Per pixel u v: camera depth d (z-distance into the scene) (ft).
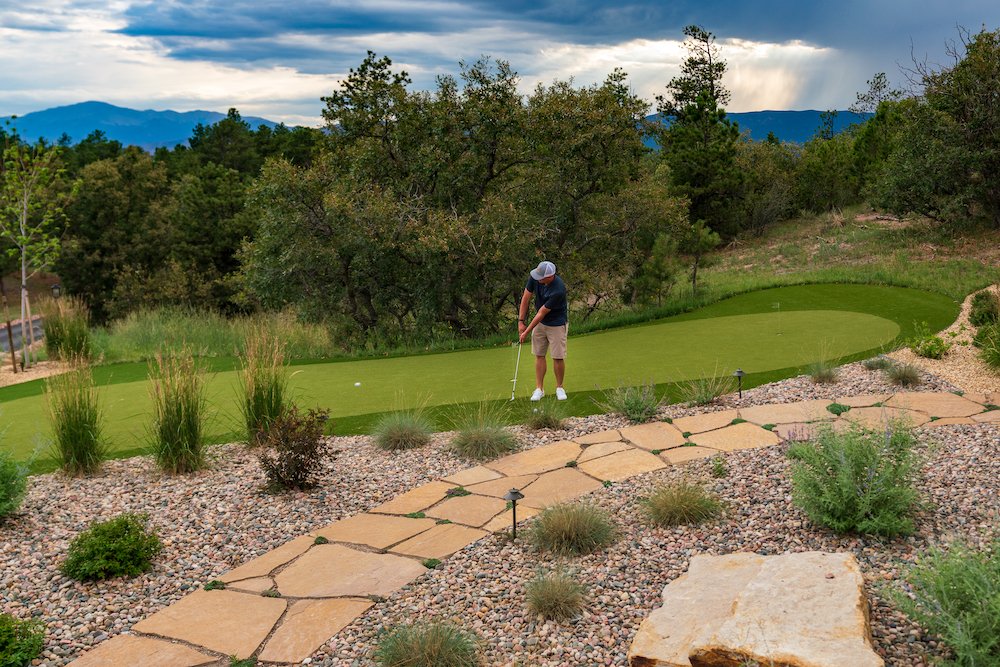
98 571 14.32
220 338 50.67
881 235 74.33
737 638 9.77
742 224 98.48
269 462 19.08
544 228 54.29
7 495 17.01
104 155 180.04
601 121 52.75
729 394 25.94
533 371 31.53
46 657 11.82
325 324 52.85
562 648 11.31
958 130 62.49
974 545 13.14
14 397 31.17
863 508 13.88
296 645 11.88
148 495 18.84
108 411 27.66
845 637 9.59
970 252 59.67
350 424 24.99
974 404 22.54
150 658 11.63
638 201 55.93
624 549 14.64
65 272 109.70
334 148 54.54
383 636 11.75
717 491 17.04
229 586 14.08
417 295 51.44
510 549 15.06
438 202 54.08
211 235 104.99
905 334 34.86
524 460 20.61
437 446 22.40
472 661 11.00
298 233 50.06
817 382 26.50
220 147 173.99
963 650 9.36
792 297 48.57
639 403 23.82
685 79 138.00
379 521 17.01
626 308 59.11
